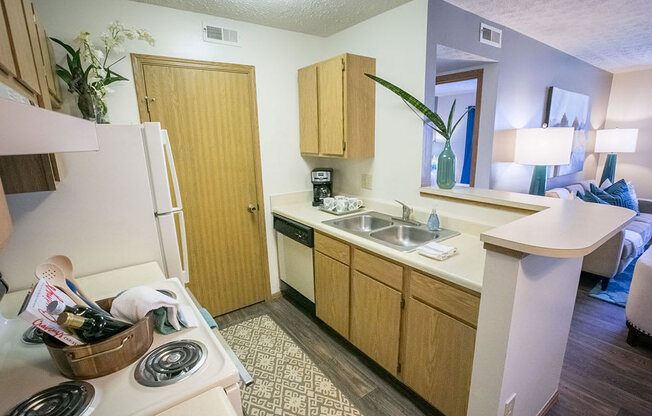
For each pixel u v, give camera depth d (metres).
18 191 1.04
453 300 1.41
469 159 4.83
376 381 1.92
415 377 1.68
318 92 2.47
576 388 1.82
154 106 2.15
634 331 2.15
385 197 2.49
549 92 3.32
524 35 2.77
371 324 1.92
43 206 1.34
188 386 0.81
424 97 2.04
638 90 4.55
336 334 2.40
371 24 2.32
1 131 0.46
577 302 2.76
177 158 2.29
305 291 2.63
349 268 2.04
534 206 1.62
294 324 2.54
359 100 2.30
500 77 2.62
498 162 2.85
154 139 1.54
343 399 1.79
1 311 1.12
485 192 2.00
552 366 1.59
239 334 2.41
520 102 2.95
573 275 1.52
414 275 1.58
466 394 1.43
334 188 3.03
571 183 4.32
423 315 1.57
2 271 1.31
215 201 2.51
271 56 2.56
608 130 4.41
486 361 1.22
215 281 2.62
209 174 2.45
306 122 2.68
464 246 1.74
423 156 2.15
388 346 1.82
